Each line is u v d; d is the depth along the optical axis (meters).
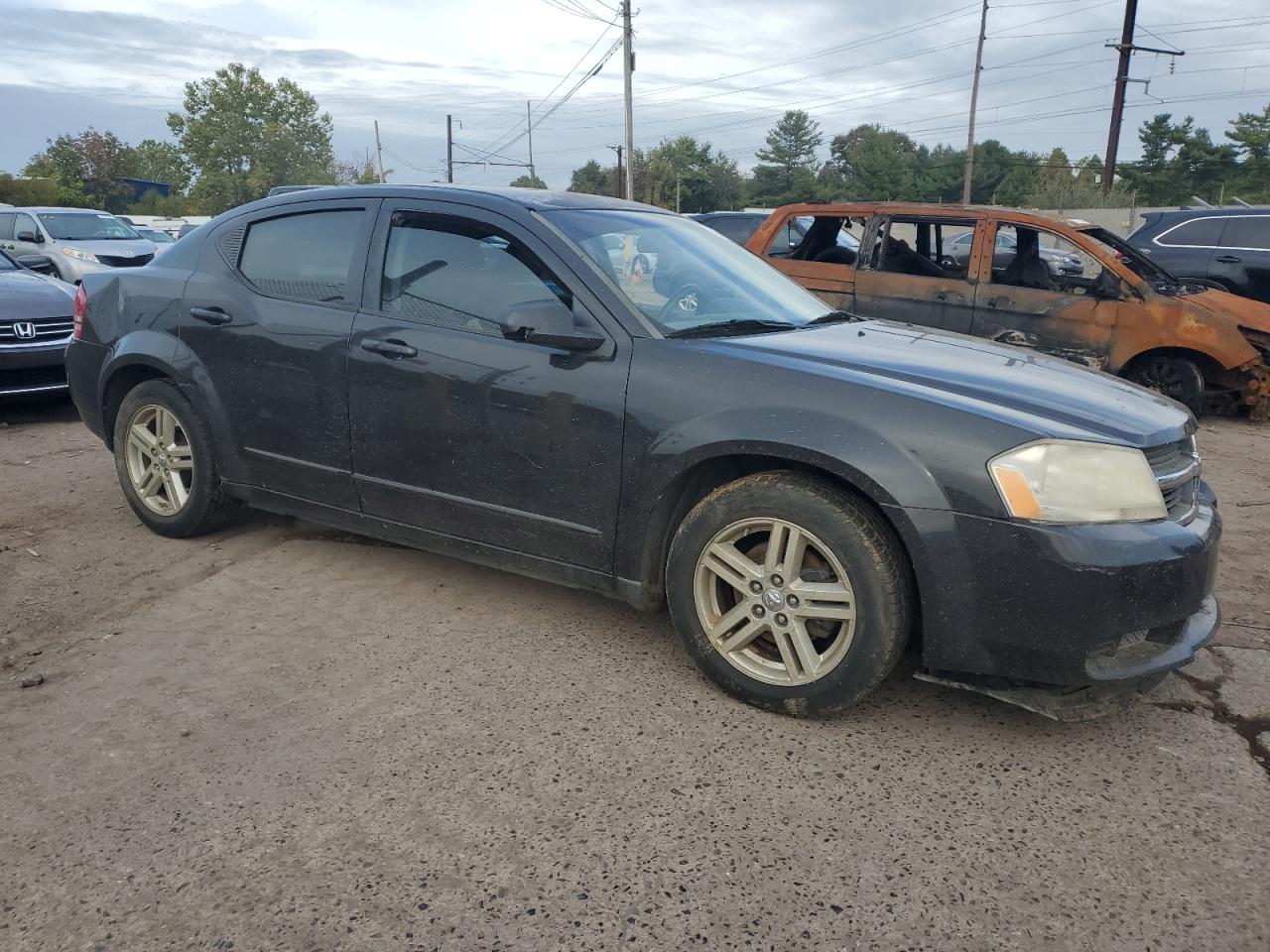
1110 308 7.77
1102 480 2.65
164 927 2.06
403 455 3.56
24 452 6.23
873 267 8.46
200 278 4.16
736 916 2.12
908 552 2.71
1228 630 3.74
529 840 2.37
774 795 2.57
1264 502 5.71
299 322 3.78
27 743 2.76
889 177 81.19
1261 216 10.78
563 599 3.88
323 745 2.77
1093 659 2.66
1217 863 2.34
